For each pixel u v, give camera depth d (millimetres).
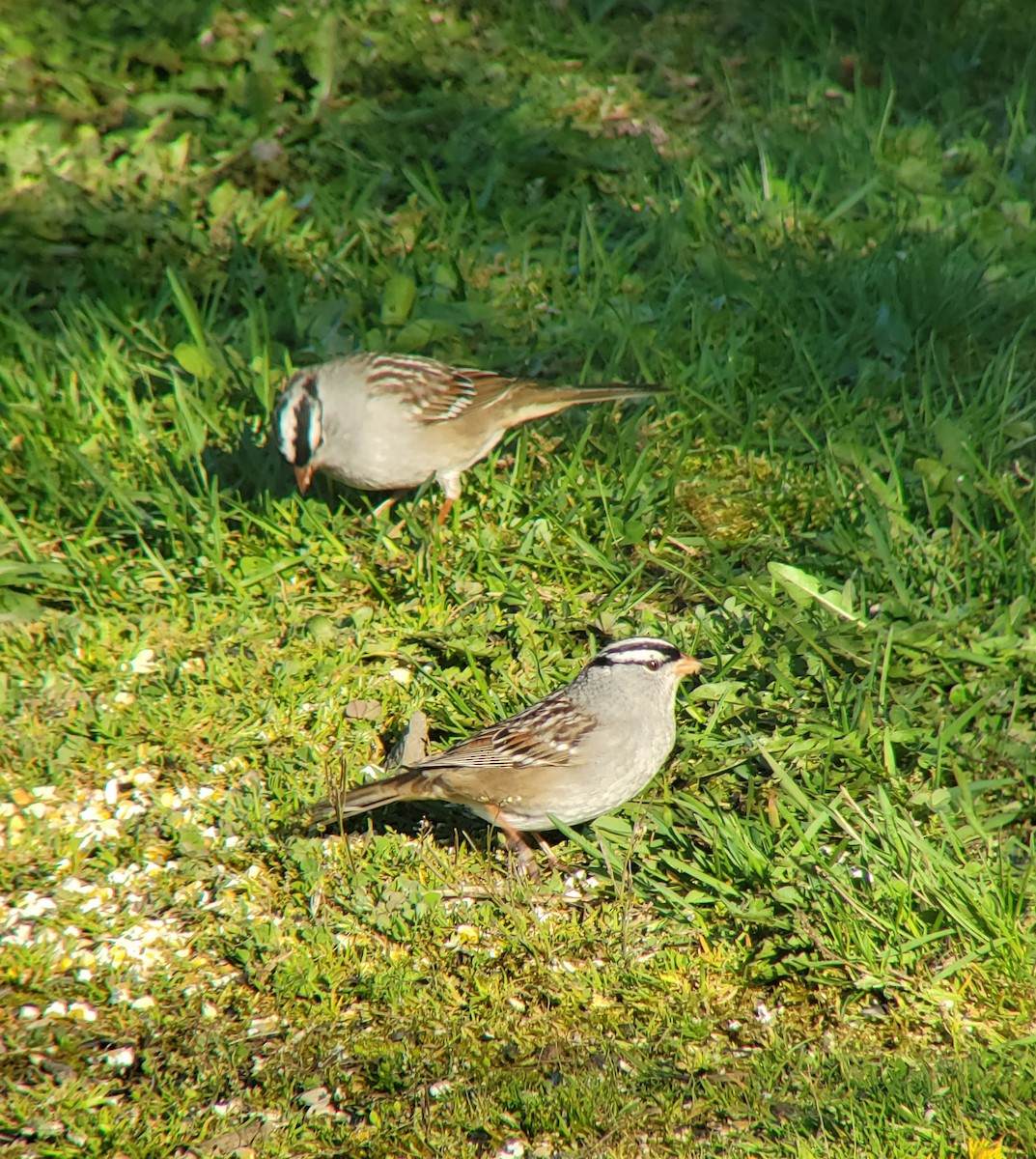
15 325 13125
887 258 13938
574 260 14672
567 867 8461
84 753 9047
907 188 15555
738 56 18500
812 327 13336
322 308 13578
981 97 17656
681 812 8602
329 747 9203
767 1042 7258
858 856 8180
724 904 7941
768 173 15617
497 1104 6891
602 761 8094
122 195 15523
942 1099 6801
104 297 13805
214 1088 6984
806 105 17469
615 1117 6785
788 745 9031
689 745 9039
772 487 11539
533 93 17469
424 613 10219
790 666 9641
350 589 10609
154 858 8367
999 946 7562
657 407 12469
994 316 13344
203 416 12086
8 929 7828
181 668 9805
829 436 11477
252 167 15938
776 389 12648
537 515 11102
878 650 9531
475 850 8500
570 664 9836
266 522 10875
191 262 14508
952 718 9273
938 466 11117
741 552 10859
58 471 11523
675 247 14430
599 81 17875
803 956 7656
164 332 13336
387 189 15914
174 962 7719
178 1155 6633
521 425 12281
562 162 15930
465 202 15273
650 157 16172
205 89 17156
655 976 7637
